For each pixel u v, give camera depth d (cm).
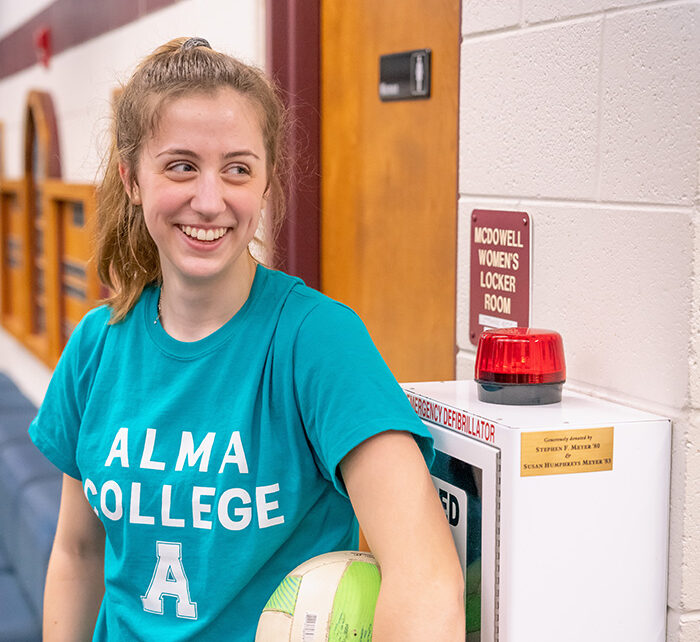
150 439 129
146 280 140
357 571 123
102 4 374
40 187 491
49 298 445
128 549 131
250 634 128
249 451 124
